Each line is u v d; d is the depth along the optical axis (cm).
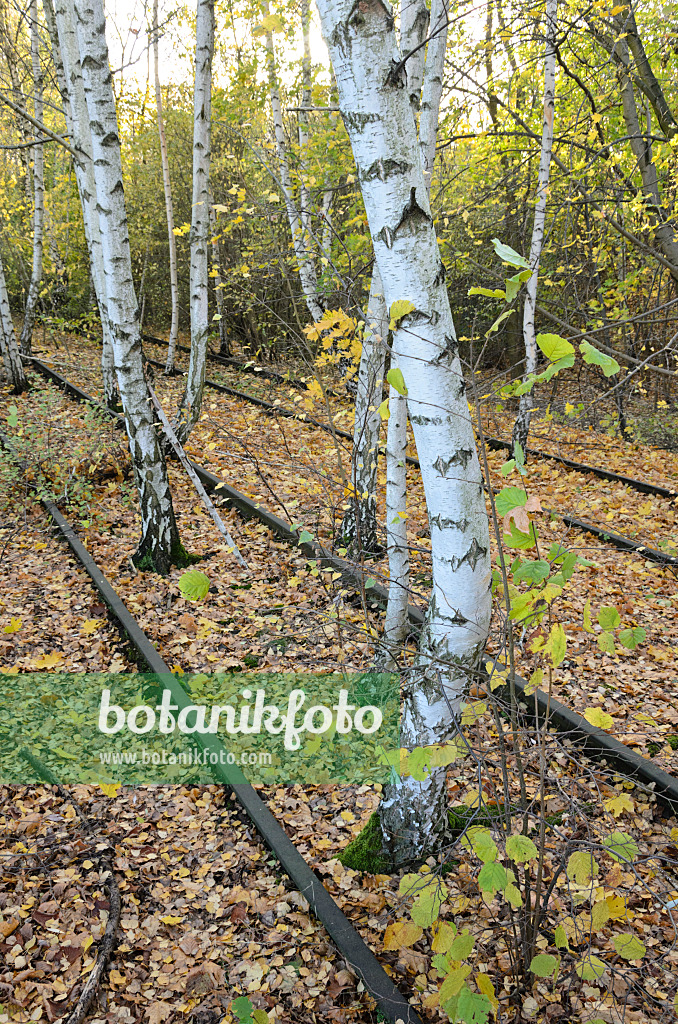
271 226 1041
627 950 204
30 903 302
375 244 244
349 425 689
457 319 1336
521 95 1082
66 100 991
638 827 343
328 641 502
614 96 1022
